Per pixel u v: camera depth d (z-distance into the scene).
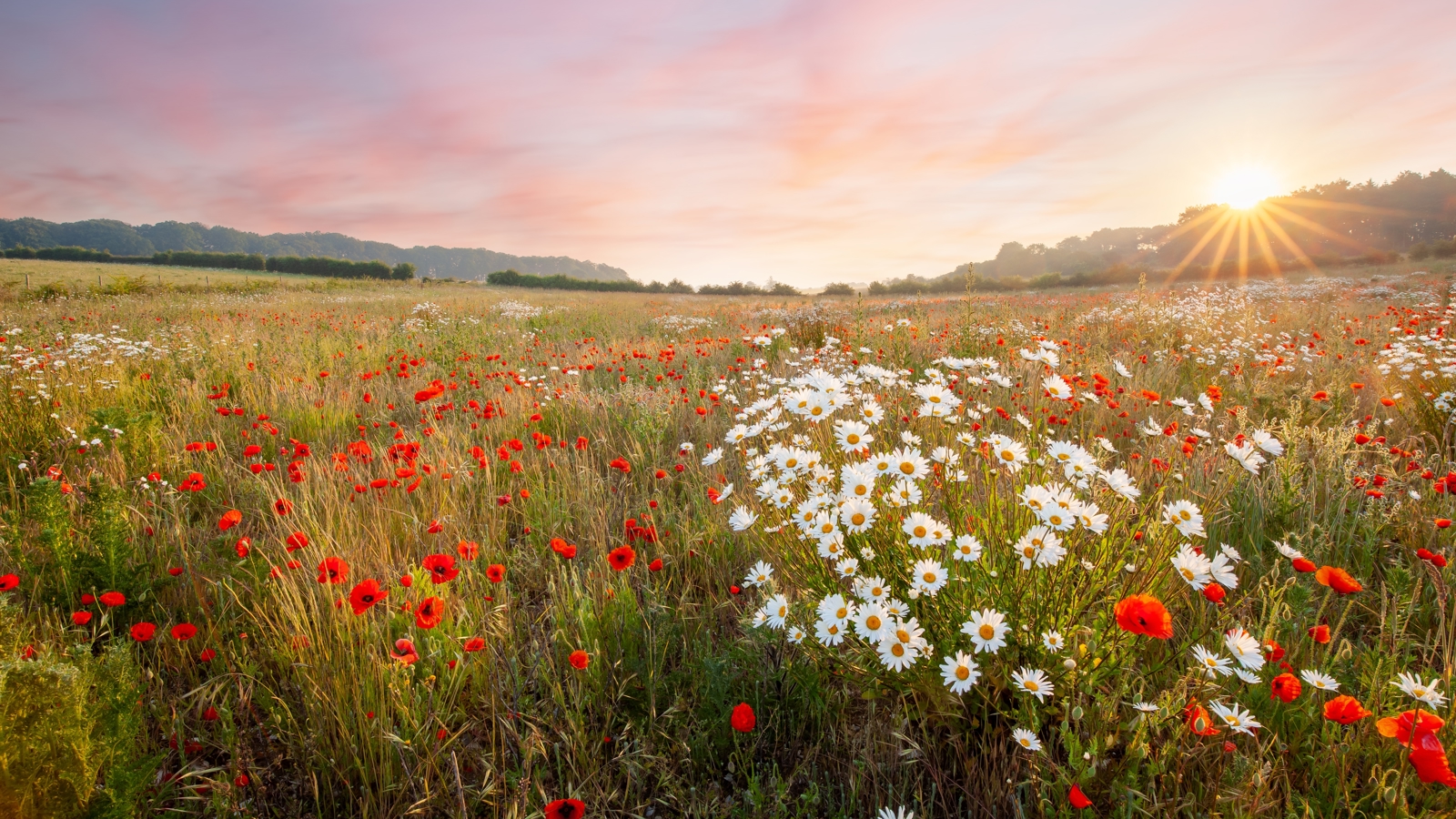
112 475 3.91
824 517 2.28
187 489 3.59
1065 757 1.92
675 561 3.09
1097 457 3.53
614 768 2.05
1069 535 2.21
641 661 2.40
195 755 2.08
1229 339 9.36
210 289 30.25
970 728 2.06
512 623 2.69
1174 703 1.82
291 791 1.99
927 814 1.78
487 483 4.04
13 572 2.84
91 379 6.42
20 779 1.53
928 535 2.15
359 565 2.96
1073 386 5.03
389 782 1.93
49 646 2.07
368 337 11.88
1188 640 2.11
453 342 9.76
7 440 4.57
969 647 1.99
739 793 1.96
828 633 1.93
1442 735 1.76
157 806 1.85
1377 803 1.61
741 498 3.52
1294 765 1.84
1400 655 2.17
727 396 5.76
